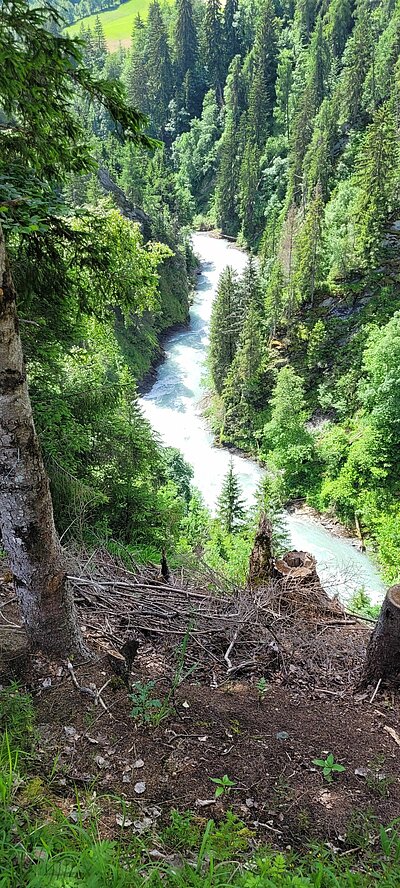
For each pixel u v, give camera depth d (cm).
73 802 332
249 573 736
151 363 4962
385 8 8725
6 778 318
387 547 2900
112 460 1227
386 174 4438
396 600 502
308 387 4344
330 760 396
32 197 429
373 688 529
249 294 4788
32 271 582
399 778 404
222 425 4231
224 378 4425
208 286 6725
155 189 7131
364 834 344
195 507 2627
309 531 3297
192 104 11075
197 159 10081
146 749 393
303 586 707
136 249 872
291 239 5222
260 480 3750
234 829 332
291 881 267
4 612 551
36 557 420
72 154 511
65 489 930
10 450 382
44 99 446
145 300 971
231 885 258
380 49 7644
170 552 1123
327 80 8488
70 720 405
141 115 467
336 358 4281
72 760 368
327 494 3459
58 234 543
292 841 335
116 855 280
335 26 9244
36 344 860
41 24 384
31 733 383
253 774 388
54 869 247
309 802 369
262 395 4328
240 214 8056
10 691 417
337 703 510
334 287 4609
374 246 4416
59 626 452
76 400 1103
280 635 596
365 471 3412
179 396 4638
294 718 470
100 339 1198
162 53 10531
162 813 339
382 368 3288
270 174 8138
